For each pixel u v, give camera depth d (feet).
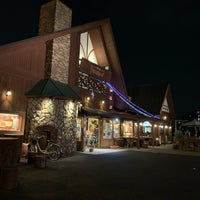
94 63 62.85
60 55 49.49
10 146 20.24
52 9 52.31
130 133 76.79
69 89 45.16
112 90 70.85
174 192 19.72
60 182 21.39
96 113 54.13
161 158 44.01
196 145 66.49
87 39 64.69
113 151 52.31
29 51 43.39
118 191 19.25
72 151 41.93
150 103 103.50
